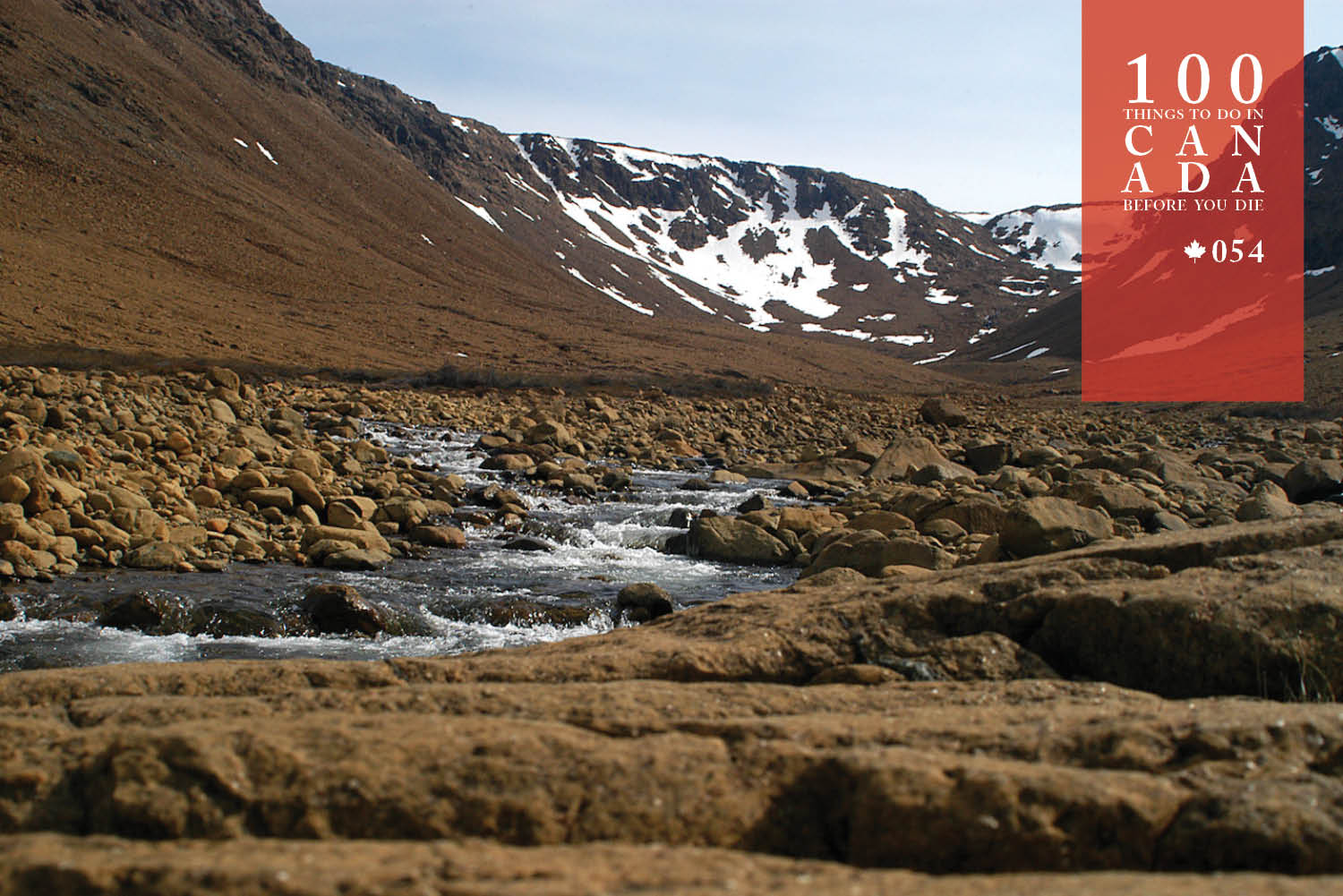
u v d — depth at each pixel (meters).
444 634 8.38
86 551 9.49
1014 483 15.69
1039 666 4.36
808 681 4.33
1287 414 38.56
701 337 69.75
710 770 2.78
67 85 67.94
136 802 2.59
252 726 2.89
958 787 2.60
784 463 21.39
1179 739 2.90
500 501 14.32
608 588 10.00
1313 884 1.99
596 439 22.53
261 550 10.35
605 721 3.12
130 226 54.66
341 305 54.75
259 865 2.11
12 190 51.44
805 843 2.67
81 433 13.71
